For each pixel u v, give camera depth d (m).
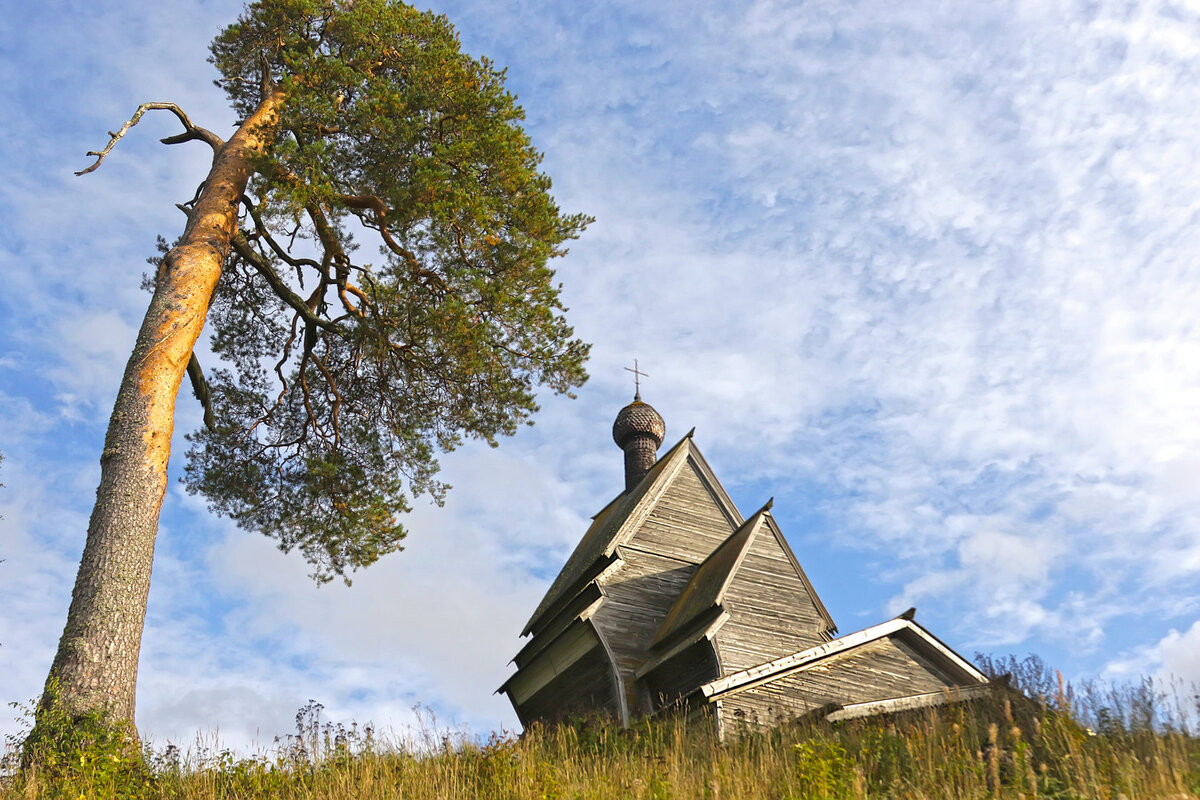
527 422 22.48
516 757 14.33
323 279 22.66
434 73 21.39
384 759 14.60
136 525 15.88
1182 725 13.13
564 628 26.39
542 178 22.09
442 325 20.33
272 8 22.95
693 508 29.52
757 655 22.88
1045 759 12.13
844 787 11.99
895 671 21.05
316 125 21.34
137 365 17.33
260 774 13.61
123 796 12.62
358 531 23.45
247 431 23.86
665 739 16.38
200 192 20.75
